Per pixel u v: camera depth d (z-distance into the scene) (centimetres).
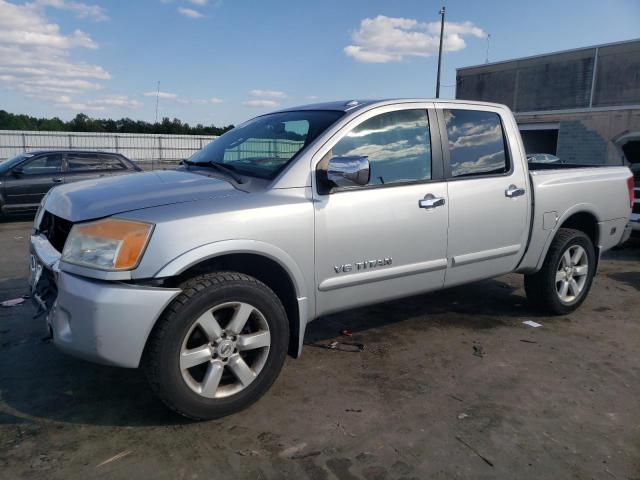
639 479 252
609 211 509
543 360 388
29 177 1101
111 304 259
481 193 404
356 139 350
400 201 359
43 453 262
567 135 3192
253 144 367
